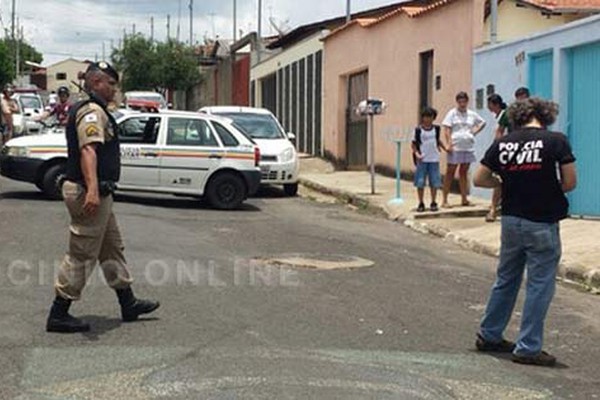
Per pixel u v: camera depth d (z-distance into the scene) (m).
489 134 17.75
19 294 9.05
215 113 21.41
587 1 21.27
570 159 7.17
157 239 12.88
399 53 22.89
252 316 8.46
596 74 14.58
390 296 9.65
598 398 6.40
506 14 21.23
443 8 20.16
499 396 6.36
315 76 30.48
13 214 14.55
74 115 7.53
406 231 15.32
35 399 6.02
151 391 6.23
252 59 42.00
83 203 7.52
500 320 7.52
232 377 6.58
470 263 12.28
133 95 38.31
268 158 20.22
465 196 16.62
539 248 7.19
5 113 21.98
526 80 16.34
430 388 6.47
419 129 16.11
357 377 6.67
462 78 19.19
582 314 9.26
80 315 8.29
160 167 17.20
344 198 19.91
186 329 7.91
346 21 29.73
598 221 14.39
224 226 14.84
